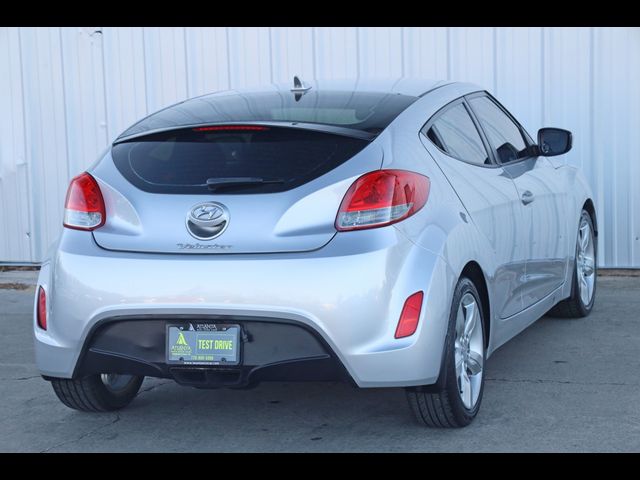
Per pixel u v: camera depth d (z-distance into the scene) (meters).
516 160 5.83
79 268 4.43
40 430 4.93
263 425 4.89
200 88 8.98
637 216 8.36
